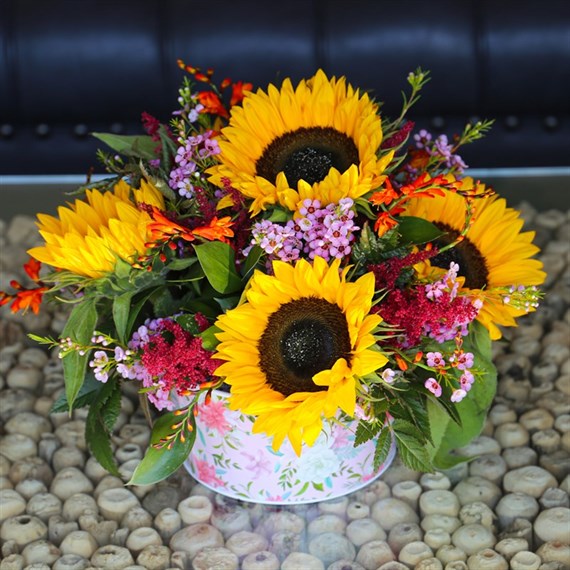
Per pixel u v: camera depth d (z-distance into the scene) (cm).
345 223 124
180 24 206
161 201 130
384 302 126
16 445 145
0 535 136
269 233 124
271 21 206
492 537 133
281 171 132
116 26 207
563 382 151
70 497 139
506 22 207
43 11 207
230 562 130
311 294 126
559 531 132
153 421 148
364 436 126
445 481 138
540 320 161
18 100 210
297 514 135
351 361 123
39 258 128
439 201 136
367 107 131
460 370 130
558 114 213
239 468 134
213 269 128
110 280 128
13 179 177
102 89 209
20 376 154
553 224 171
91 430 134
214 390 130
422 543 132
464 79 208
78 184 176
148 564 131
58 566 131
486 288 136
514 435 144
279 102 133
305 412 120
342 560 131
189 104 140
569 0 207
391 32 206
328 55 207
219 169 131
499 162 212
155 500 137
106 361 128
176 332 126
